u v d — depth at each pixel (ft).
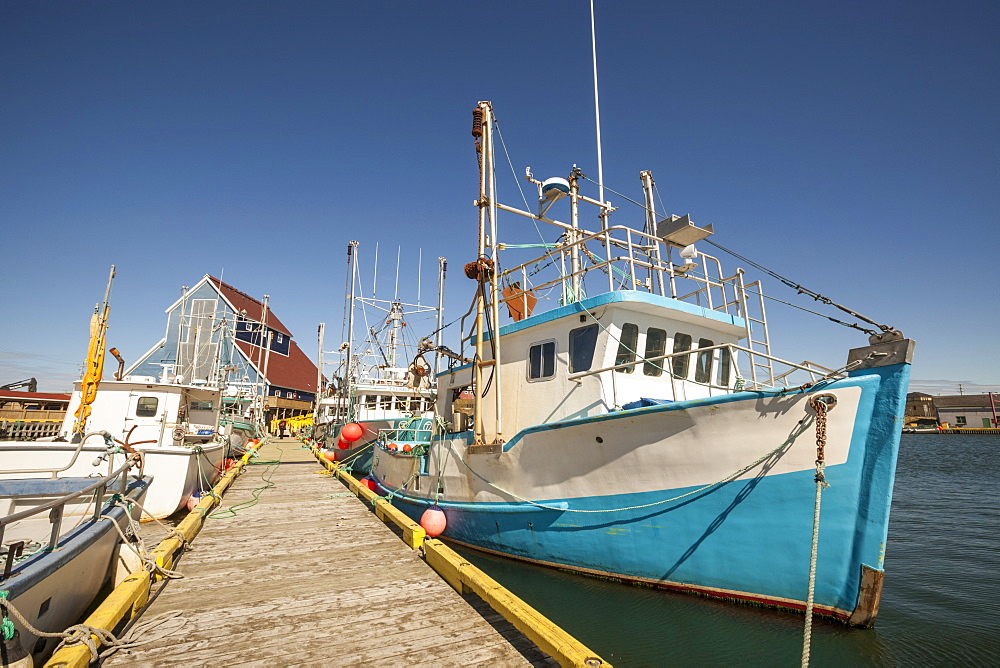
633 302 23.75
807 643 13.16
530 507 24.58
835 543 16.52
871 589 15.85
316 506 34.47
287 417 141.28
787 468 17.25
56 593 13.97
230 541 25.16
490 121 29.37
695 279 28.68
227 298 115.65
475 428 28.58
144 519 33.27
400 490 37.60
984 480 79.56
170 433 40.34
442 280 69.36
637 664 16.34
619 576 21.21
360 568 20.89
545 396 27.07
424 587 18.56
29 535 20.67
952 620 20.15
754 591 17.88
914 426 273.13
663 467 19.94
